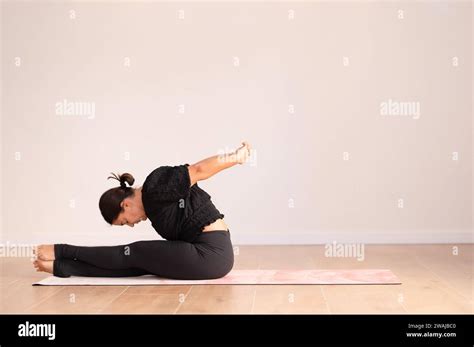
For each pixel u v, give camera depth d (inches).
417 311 140.6
